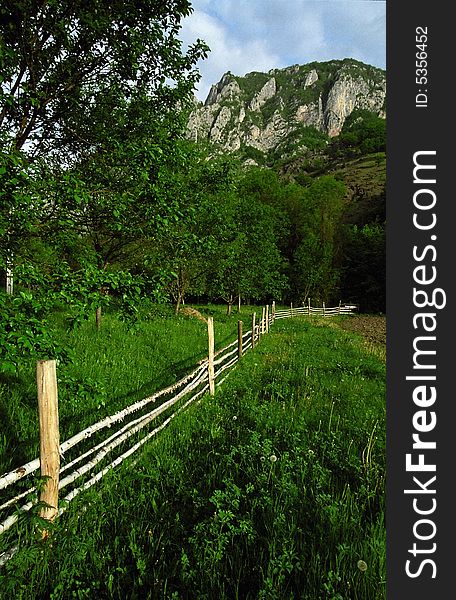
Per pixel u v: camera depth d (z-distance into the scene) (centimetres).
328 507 344
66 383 428
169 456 471
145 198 577
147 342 1067
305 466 434
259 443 487
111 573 283
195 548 308
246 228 2819
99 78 597
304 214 5091
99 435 487
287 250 5200
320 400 716
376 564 292
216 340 1334
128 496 393
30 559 269
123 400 623
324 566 294
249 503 374
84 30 538
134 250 1084
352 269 4769
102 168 602
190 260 1745
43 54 529
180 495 394
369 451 452
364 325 2802
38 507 296
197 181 1102
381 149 11688
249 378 888
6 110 505
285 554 285
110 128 617
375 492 391
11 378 600
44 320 405
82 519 339
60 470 345
